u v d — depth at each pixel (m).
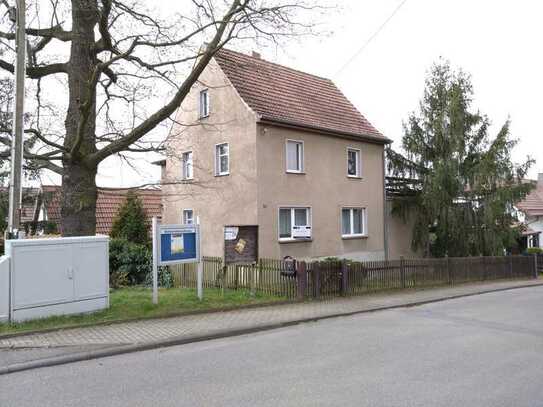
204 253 18.64
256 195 16.31
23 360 6.65
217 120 18.12
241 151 16.98
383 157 21.14
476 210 20.58
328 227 18.55
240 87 17.53
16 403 5.13
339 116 20.12
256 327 8.99
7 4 11.70
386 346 7.69
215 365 6.58
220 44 11.87
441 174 19.27
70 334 8.10
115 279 13.97
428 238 21.12
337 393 5.34
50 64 13.78
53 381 5.91
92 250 9.48
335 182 18.97
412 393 5.32
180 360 6.88
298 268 12.50
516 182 20.80
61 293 8.97
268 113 16.88
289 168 17.59
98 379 5.97
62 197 12.59
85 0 12.20
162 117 12.20
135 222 19.86
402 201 21.33
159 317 9.59
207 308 10.41
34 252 8.62
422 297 13.71
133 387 5.63
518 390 5.41
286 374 6.12
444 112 20.12
